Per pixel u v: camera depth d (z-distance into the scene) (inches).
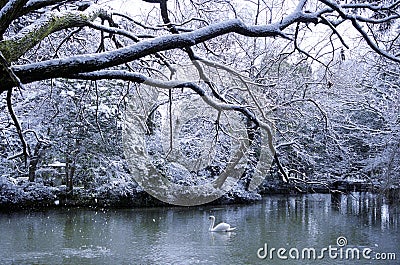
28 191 688.4
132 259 390.3
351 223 572.1
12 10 117.8
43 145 679.7
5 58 115.3
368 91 572.4
